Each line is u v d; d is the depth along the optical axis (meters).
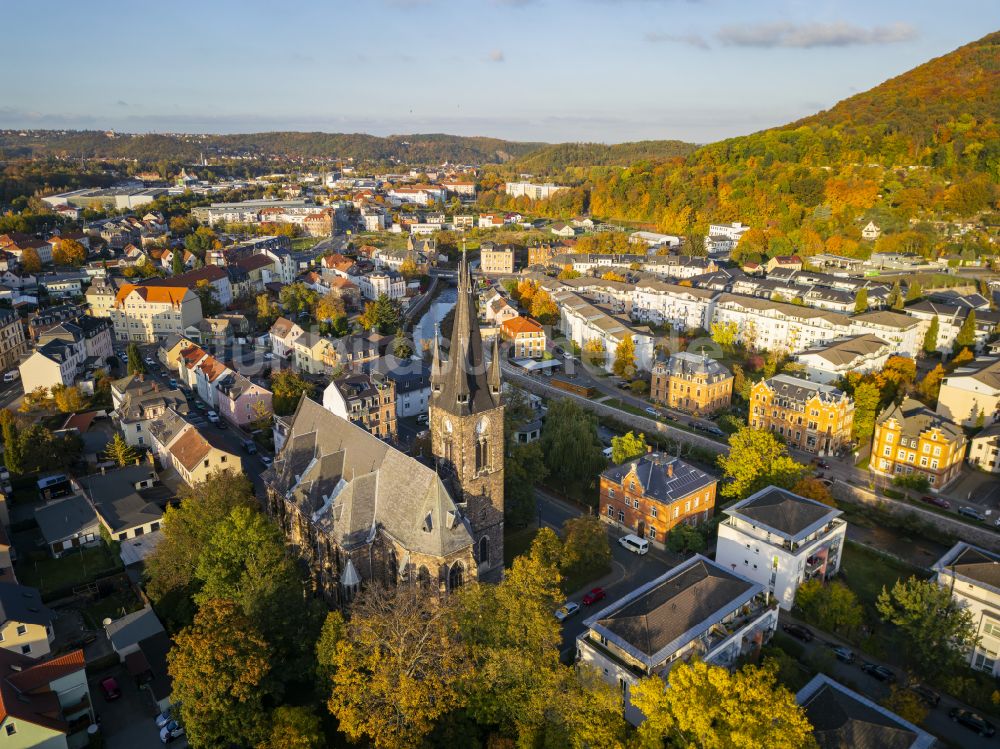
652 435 166.88
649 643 75.75
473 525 93.75
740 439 127.38
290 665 81.69
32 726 70.38
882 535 126.56
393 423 154.75
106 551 114.19
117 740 78.25
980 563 92.94
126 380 162.75
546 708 67.31
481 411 88.50
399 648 69.88
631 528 123.31
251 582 84.69
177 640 71.38
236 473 118.19
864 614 102.25
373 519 92.94
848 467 147.00
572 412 149.12
